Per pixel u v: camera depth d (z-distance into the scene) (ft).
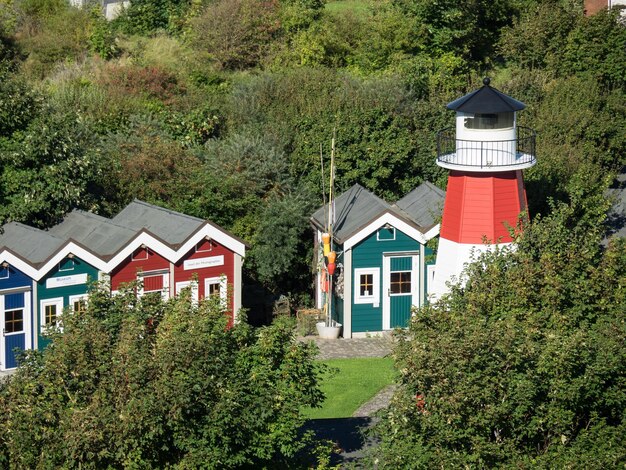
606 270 356.38
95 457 285.02
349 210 541.34
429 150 610.65
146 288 485.97
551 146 603.26
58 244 470.80
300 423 312.50
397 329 327.67
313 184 585.22
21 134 505.25
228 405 290.56
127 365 288.10
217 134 633.61
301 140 601.62
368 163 589.73
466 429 286.66
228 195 557.33
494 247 439.63
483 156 447.83
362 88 643.86
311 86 651.25
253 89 653.30
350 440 386.11
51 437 281.74
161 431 281.95
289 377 318.45
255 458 316.81
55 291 470.80
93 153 530.27
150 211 517.14
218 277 501.97
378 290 522.06
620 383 303.27
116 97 632.79
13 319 465.47
